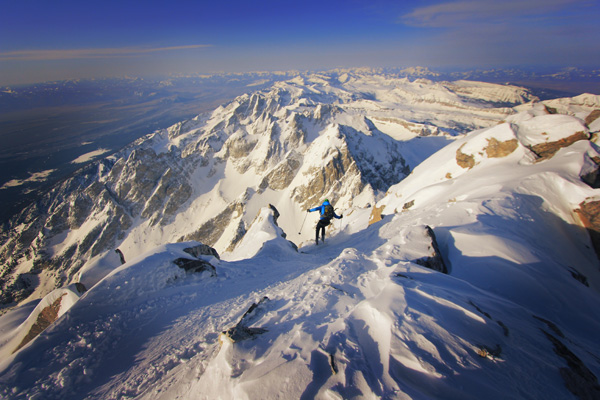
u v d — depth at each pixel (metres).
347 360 3.90
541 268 8.41
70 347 7.76
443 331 4.23
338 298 6.13
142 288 10.45
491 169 18.72
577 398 3.70
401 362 3.78
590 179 12.85
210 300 10.84
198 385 4.66
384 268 7.20
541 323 5.70
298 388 3.62
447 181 21.69
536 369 4.00
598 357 5.25
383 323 4.45
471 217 11.98
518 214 11.52
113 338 8.27
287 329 5.09
